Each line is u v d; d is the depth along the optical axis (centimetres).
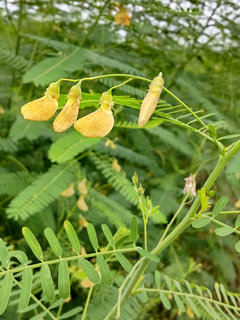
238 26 31
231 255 34
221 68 37
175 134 31
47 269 9
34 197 19
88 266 10
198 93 31
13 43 31
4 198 24
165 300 13
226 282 30
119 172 23
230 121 31
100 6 28
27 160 27
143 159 27
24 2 27
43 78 20
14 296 19
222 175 35
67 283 9
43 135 24
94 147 23
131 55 32
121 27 31
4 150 24
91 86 26
